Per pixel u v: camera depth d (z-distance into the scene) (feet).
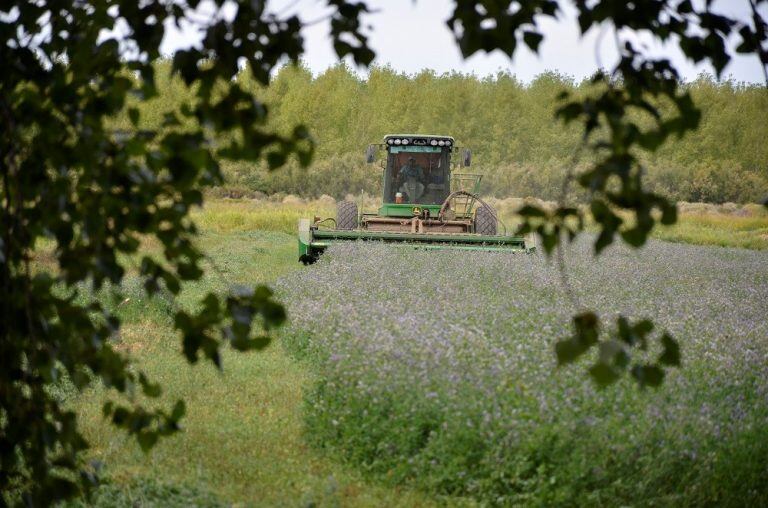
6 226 35.50
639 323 30.14
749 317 119.85
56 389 81.87
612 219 28.22
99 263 33.68
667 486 58.34
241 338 33.83
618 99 29.99
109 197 33.14
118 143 32.45
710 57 33.35
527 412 60.44
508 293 126.41
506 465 56.59
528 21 28.02
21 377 38.37
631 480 56.13
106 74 34.30
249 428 73.00
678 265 209.97
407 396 65.57
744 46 34.19
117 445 67.21
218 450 67.77
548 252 29.84
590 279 151.33
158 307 124.67
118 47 34.40
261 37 31.68
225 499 57.62
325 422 69.36
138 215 33.27
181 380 88.69
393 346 78.54
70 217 34.19
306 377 90.27
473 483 57.88
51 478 37.68
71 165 33.17
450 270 149.07
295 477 61.98
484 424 58.90
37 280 36.35
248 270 190.39
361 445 65.16
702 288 156.56
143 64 35.19
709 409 65.36
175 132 30.30
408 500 57.67
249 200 601.62
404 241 185.16
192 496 56.95
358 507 57.21
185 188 32.35
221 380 89.25
